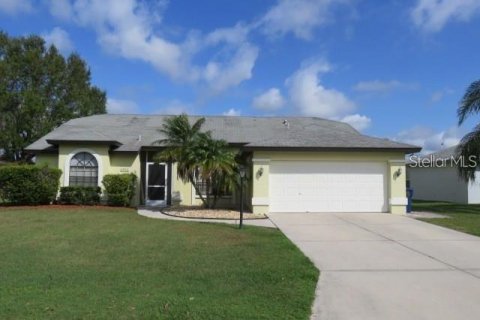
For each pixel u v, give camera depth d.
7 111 42.84
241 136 25.14
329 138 20.44
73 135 22.94
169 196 23.41
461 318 5.87
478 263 9.19
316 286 7.32
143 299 6.33
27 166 20.94
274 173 19.12
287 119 29.75
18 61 43.34
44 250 10.03
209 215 17.75
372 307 6.30
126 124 27.58
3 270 8.05
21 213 17.89
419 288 7.28
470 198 28.25
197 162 18.25
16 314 5.63
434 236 12.75
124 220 15.94
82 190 21.34
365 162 19.28
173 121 19.33
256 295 6.65
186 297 6.47
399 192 19.00
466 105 21.94
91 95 47.62
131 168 22.98
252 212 18.80
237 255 9.66
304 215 18.02
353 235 12.91
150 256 9.47
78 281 7.31
